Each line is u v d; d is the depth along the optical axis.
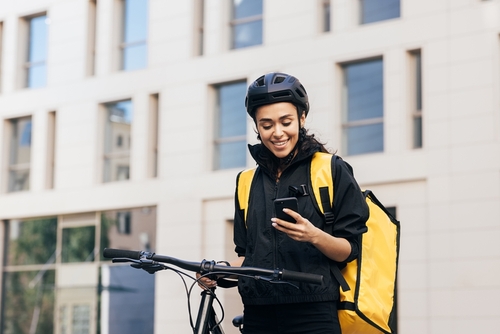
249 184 3.77
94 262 25.02
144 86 24.64
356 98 21.03
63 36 26.55
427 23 20.11
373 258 3.71
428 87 20.03
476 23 19.55
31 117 27.14
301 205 3.59
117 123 25.36
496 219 18.97
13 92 27.25
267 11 22.42
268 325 3.60
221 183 22.94
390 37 20.50
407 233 20.06
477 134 19.34
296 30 21.88
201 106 23.47
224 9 23.50
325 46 21.31
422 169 19.89
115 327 24.27
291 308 3.54
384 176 20.33
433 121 19.91
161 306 23.33
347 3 21.11
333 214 3.58
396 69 20.34
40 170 26.48
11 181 27.31
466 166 19.41
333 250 3.44
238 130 23.09
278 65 22.08
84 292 25.00
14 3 27.55
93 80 25.66
